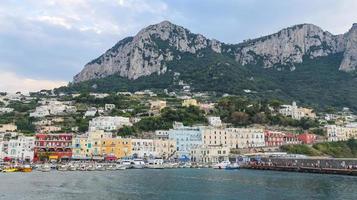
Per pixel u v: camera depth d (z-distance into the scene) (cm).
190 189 16362
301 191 15788
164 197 14175
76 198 13938
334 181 19862
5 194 14688
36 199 13662
